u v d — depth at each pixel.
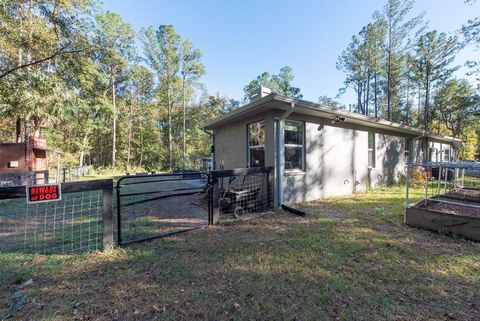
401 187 8.93
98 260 2.85
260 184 5.82
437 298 2.06
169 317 1.86
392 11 18.91
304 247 3.23
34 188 2.62
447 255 2.93
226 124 8.16
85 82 12.27
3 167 9.29
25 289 2.23
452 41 17.09
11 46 7.29
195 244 3.37
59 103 8.55
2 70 7.09
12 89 7.22
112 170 21.78
